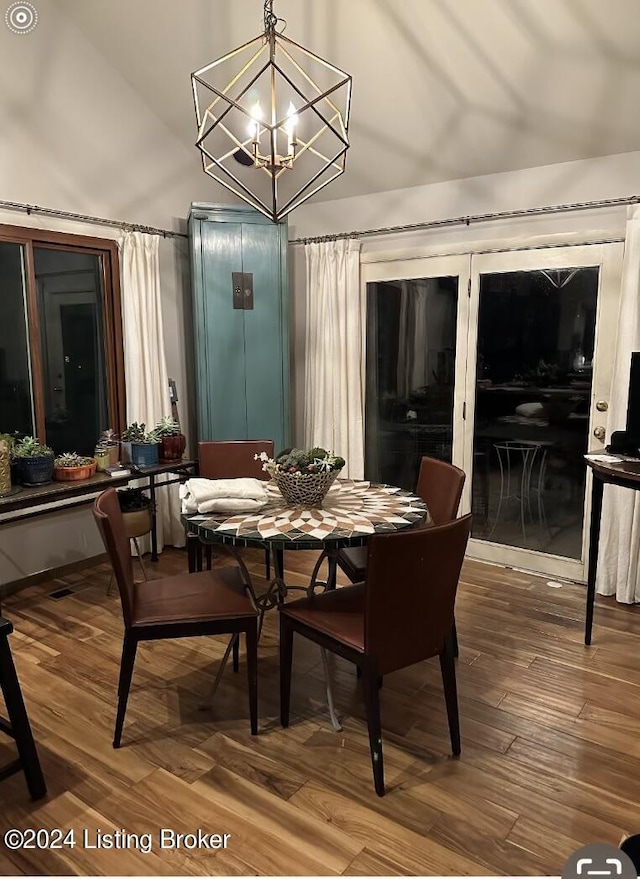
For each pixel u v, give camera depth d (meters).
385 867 1.70
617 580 3.42
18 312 3.48
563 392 3.63
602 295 3.40
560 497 3.72
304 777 2.05
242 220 4.09
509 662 2.78
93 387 3.96
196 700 2.51
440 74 3.16
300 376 4.77
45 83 3.43
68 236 3.60
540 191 3.53
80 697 2.52
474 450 4.02
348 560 2.74
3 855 1.75
